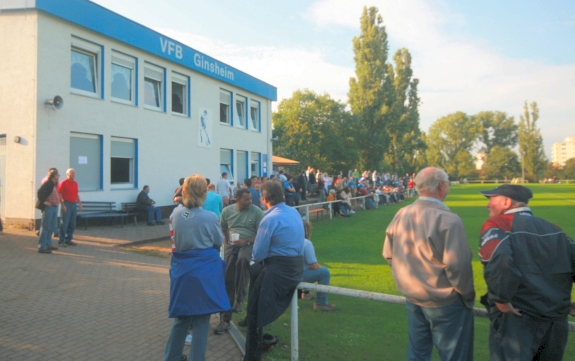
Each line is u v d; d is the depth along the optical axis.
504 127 102.44
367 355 4.56
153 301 6.30
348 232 14.21
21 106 12.21
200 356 3.72
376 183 33.22
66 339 4.73
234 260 5.57
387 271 8.52
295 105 45.03
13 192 12.27
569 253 2.70
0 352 4.30
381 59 50.06
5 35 12.36
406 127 55.16
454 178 95.38
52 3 12.35
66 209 10.12
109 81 14.62
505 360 2.80
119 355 4.38
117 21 14.69
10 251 9.26
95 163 14.23
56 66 12.69
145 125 16.28
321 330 5.31
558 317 2.70
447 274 2.86
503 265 2.60
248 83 23.70
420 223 3.01
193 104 19.22
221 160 21.91
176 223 3.82
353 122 46.81
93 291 6.69
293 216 4.27
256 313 4.14
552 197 33.06
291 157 44.41
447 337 2.97
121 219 14.03
